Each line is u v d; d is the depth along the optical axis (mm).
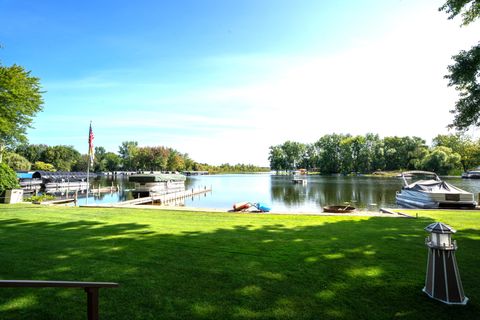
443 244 4445
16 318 3840
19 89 22484
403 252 6750
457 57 11602
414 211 14680
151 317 3896
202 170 152125
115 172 129375
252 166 187125
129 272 5484
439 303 4297
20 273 5387
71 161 112375
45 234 8586
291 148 141500
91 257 6355
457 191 23906
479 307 4180
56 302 4277
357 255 6520
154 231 9031
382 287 4844
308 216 12305
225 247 7172
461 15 11844
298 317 3926
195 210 14125
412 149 103562
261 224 10305
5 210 14047
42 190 45562
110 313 3980
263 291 4695
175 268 5703
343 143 115875
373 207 27141
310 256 6453
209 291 4688
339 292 4664
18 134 25312
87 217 11781
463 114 11961
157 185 39875
